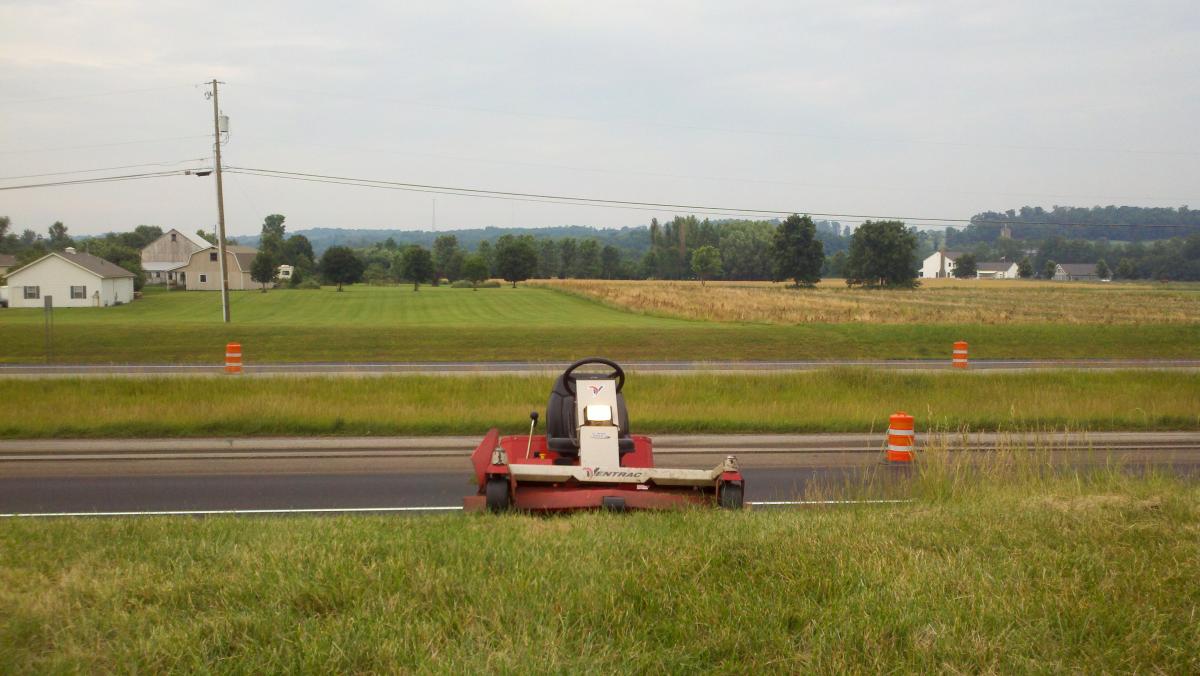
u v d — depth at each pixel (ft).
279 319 187.73
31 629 14.94
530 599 16.15
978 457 37.58
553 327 139.03
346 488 37.09
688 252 554.46
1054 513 23.88
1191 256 494.18
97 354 114.83
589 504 26.37
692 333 133.39
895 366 106.93
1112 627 15.17
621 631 14.82
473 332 131.44
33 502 34.01
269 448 48.60
